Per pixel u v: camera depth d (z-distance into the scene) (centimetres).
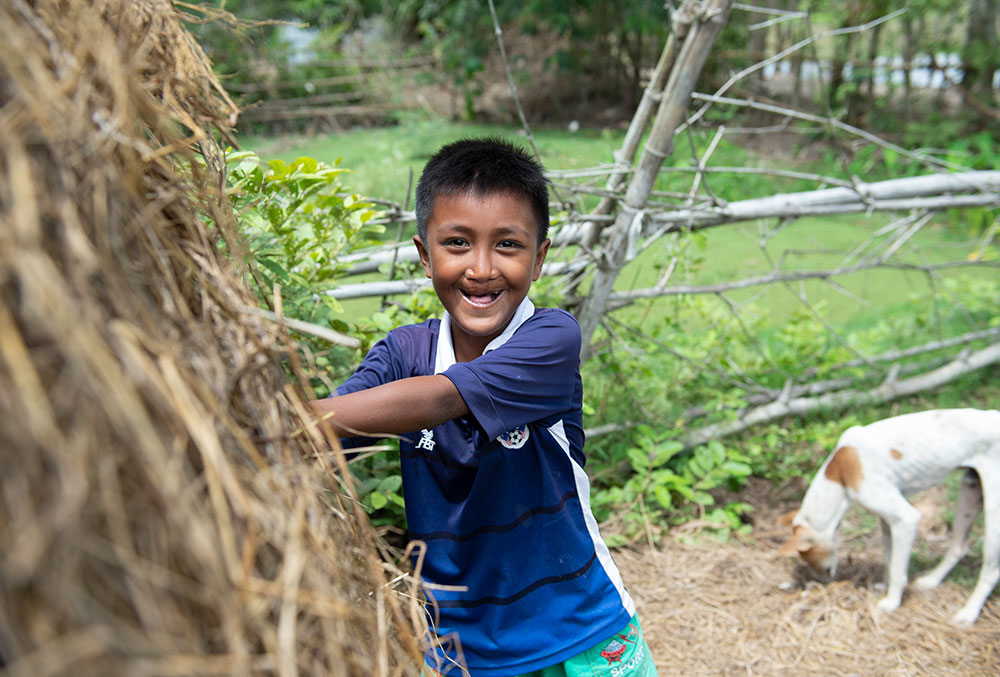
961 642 230
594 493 294
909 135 758
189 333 74
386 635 90
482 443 123
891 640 232
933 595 252
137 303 66
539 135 936
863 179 727
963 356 377
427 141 912
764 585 258
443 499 128
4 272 54
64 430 55
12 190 58
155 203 77
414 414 109
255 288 154
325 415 88
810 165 784
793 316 410
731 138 848
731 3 242
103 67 71
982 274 534
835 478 248
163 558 58
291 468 79
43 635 52
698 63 247
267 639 64
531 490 128
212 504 65
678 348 377
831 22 796
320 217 206
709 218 307
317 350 200
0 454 53
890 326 436
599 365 332
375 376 130
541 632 127
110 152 69
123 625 55
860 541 284
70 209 62
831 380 372
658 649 230
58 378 55
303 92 1064
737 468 290
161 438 62
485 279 120
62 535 52
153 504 58
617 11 984
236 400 77
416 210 131
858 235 624
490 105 1085
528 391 119
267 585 65
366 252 275
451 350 131
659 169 268
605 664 129
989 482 235
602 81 1056
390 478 212
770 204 321
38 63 64
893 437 242
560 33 999
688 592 254
